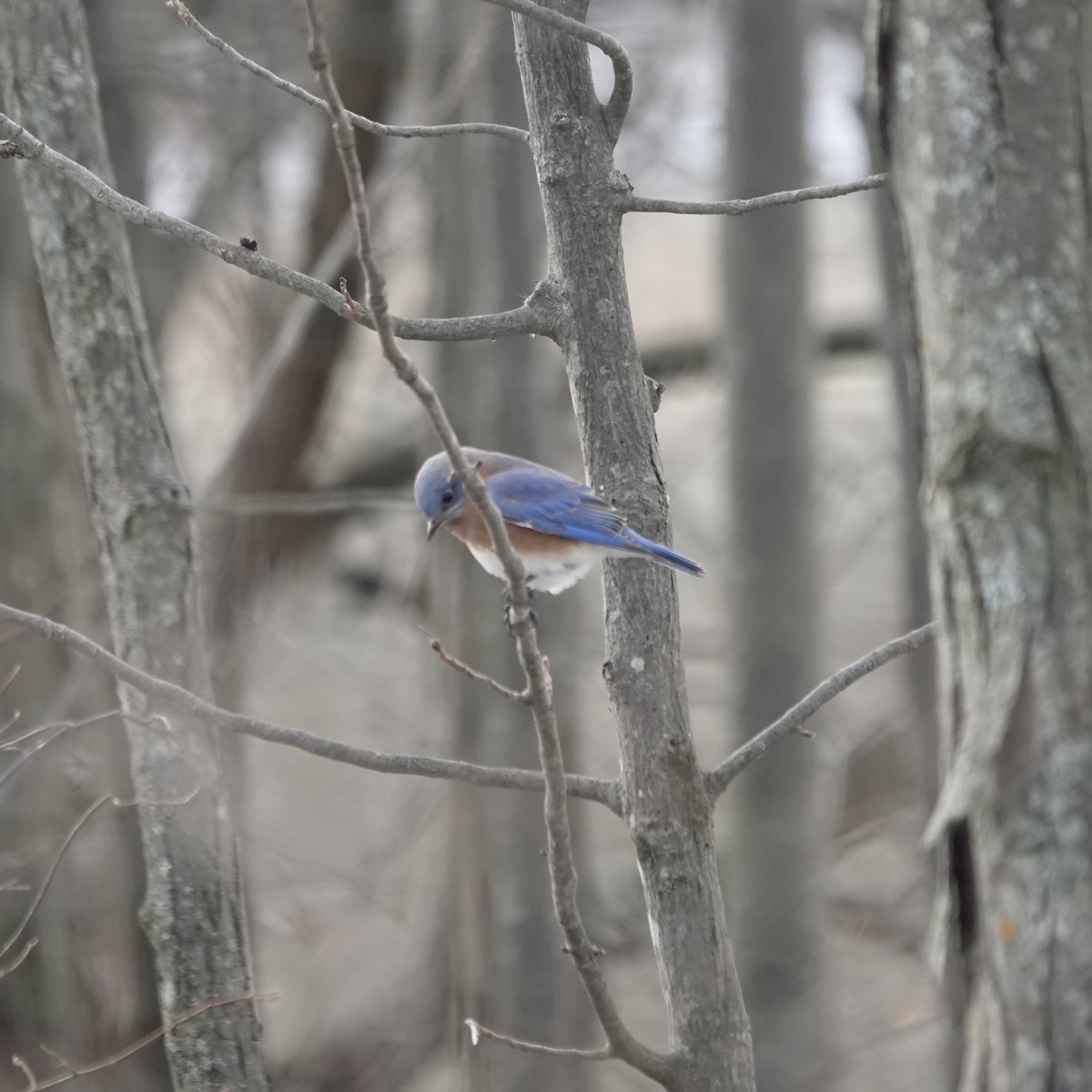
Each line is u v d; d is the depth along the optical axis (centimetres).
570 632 1517
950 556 720
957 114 697
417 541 1966
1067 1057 687
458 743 1517
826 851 1653
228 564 1616
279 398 1791
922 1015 1478
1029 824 695
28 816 1109
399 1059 1658
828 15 1948
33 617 580
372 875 1773
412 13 1742
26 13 739
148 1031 1169
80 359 735
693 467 2239
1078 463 689
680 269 2688
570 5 634
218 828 712
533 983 1480
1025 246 692
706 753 2008
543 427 1489
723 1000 599
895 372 1608
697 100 2089
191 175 1914
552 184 631
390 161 1825
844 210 2688
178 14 612
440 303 1518
